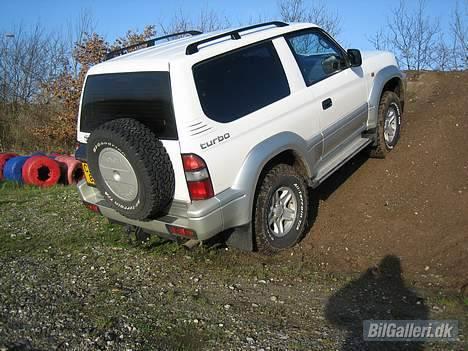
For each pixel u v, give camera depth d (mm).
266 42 4512
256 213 4234
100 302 3885
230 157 3893
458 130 6172
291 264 4465
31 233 5719
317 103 4770
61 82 14344
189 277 4332
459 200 4918
